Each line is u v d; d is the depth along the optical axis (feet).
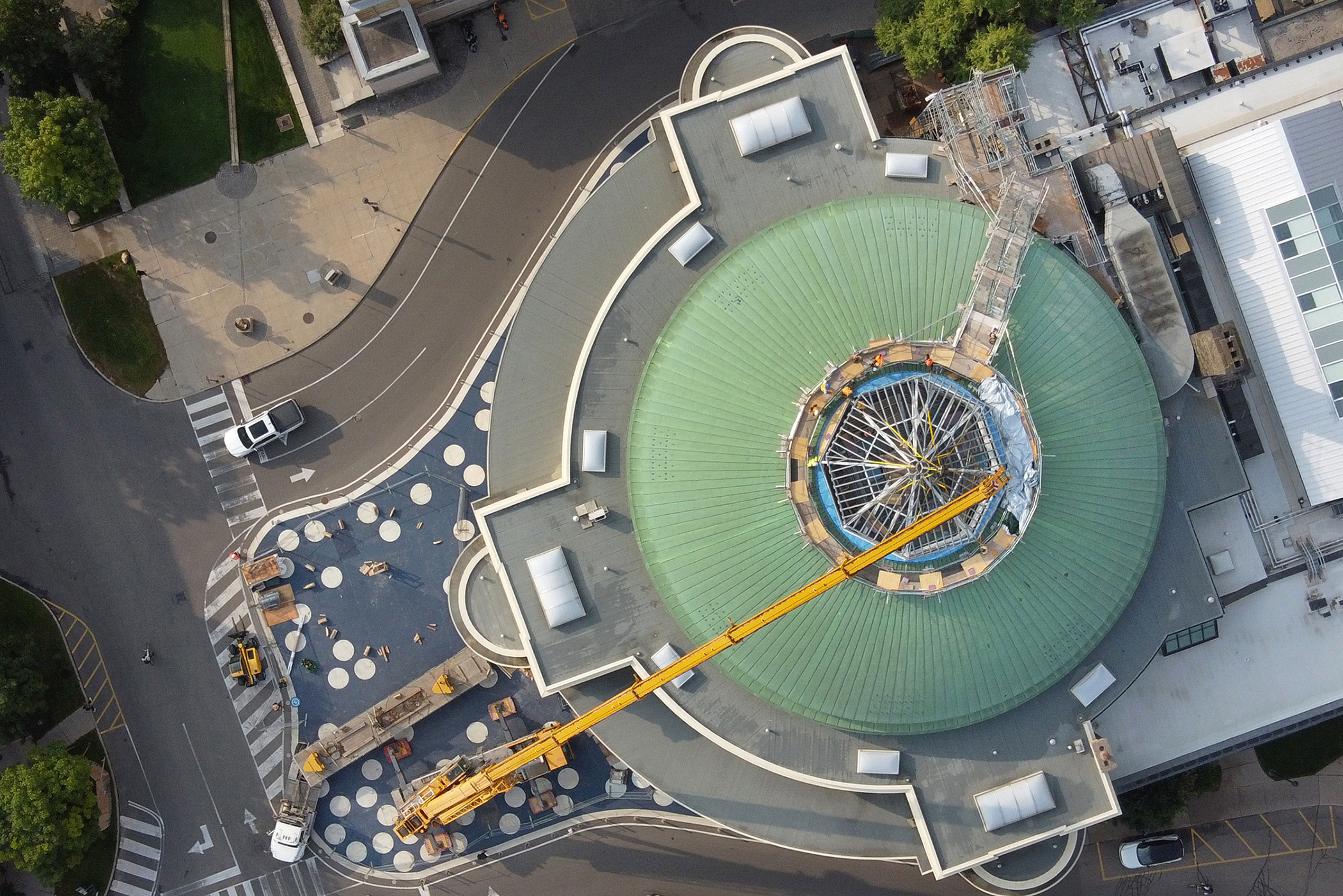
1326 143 225.56
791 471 193.98
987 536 192.13
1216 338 222.89
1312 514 236.43
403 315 255.91
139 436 256.32
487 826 256.52
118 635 256.11
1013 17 236.84
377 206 255.09
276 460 256.11
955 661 199.31
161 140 253.44
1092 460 201.36
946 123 211.61
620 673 218.79
